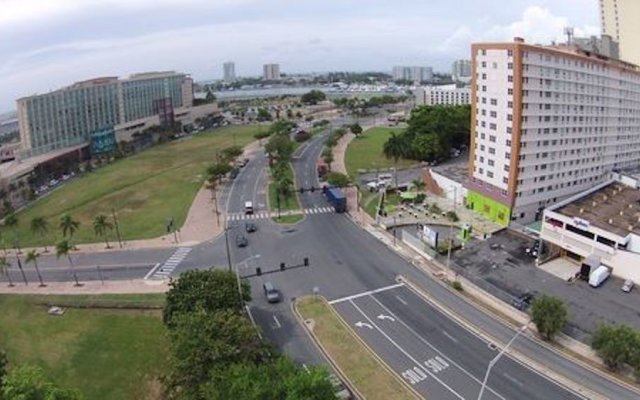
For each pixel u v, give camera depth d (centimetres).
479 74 13475
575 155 14162
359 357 7869
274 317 9112
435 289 9981
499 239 12375
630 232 10181
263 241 12775
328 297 9788
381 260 11400
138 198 17138
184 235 13438
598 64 14038
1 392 5547
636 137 16688
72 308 9819
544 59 12569
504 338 8319
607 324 8144
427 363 7712
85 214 15888
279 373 5881
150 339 8594
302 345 8225
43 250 13162
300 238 12875
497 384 7206
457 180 15512
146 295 10131
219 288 8038
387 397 6975
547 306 8056
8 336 9031
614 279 10081
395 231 13012
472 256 11412
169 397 6581
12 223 14425
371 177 18350
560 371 7462
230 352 6288
